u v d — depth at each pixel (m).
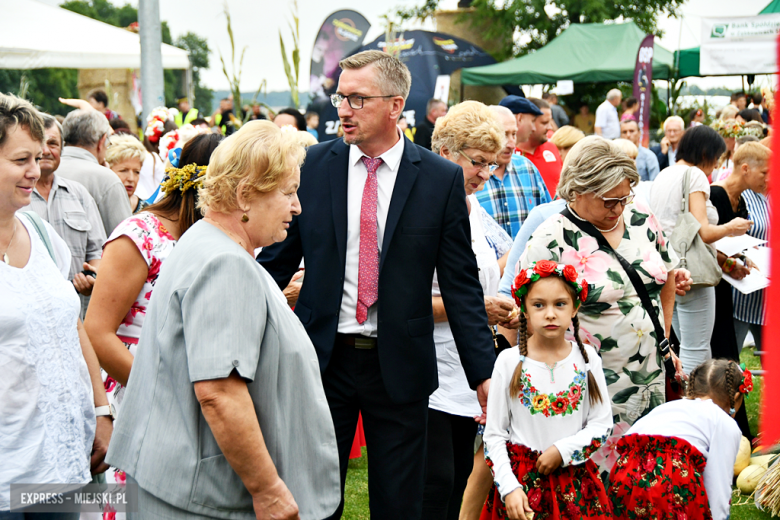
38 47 9.62
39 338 1.98
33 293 2.01
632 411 2.94
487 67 14.53
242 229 1.81
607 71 14.01
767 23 11.57
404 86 2.59
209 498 1.67
